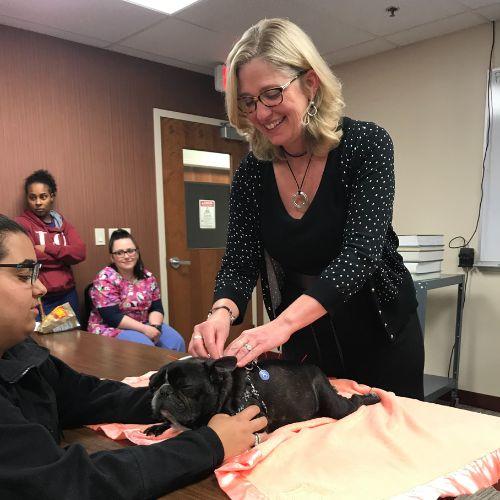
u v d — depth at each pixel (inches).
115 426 43.4
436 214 126.6
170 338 121.9
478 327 120.3
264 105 42.6
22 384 37.0
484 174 116.6
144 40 124.6
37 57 119.0
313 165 47.7
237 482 31.1
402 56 129.5
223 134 159.2
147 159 142.6
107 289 117.1
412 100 128.6
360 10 106.7
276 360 45.2
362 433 38.7
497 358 117.7
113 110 134.3
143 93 140.3
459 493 30.9
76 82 126.4
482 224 118.0
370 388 48.7
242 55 42.1
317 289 42.3
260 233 53.6
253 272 54.9
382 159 45.3
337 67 143.9
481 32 115.0
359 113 140.3
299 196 48.8
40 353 38.9
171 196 149.1
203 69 149.5
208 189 159.6
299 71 42.1
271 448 35.4
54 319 88.4
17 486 25.3
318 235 48.3
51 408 38.1
